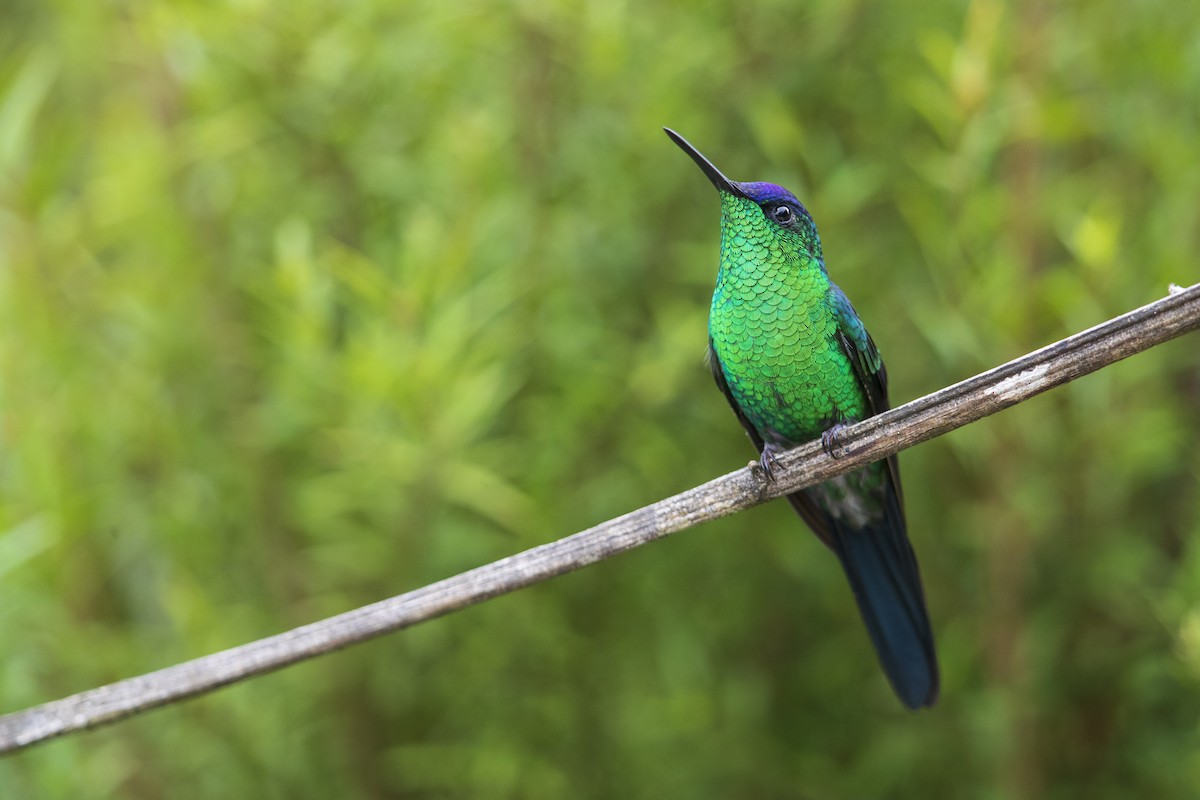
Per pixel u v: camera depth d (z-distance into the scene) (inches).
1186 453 85.1
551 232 84.8
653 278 85.4
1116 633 85.2
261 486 85.0
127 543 85.2
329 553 84.5
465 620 85.0
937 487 85.7
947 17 85.4
